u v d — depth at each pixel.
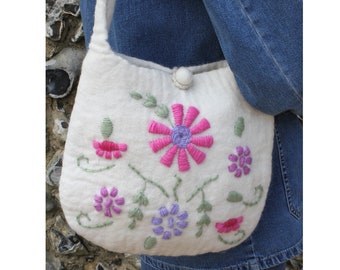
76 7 1.48
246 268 0.92
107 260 1.70
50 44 1.51
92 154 0.78
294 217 0.93
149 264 1.05
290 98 0.79
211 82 0.84
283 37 0.74
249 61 0.75
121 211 0.78
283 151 0.93
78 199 0.79
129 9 0.85
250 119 0.84
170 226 0.80
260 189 0.86
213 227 0.83
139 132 0.77
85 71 0.76
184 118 0.79
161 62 0.87
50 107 1.56
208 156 0.80
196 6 0.85
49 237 1.66
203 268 0.95
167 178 0.78
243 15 0.74
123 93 0.76
